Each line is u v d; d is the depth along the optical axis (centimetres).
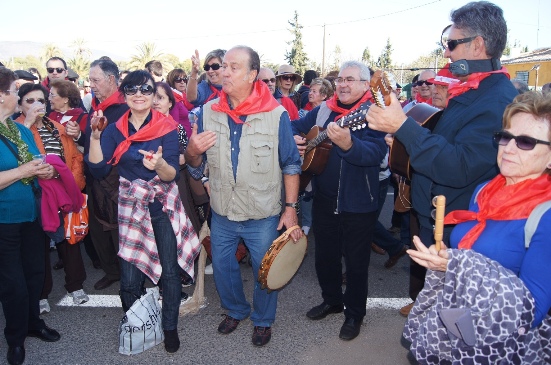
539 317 157
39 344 326
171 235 304
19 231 290
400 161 270
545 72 2988
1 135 280
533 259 160
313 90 586
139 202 292
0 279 288
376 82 208
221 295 338
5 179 270
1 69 280
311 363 307
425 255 174
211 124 303
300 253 320
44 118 366
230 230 315
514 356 160
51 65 617
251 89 299
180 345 327
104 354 315
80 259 387
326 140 318
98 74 383
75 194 325
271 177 301
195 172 321
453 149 210
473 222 186
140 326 311
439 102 374
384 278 448
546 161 166
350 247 321
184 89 603
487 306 154
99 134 289
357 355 317
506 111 173
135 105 290
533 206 165
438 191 236
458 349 162
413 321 187
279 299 400
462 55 227
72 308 383
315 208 345
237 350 322
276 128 294
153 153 274
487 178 221
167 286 307
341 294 365
